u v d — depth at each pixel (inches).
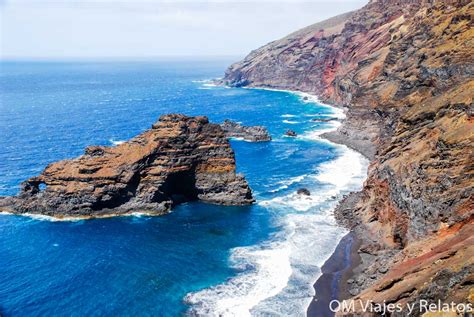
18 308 2260.1
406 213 2529.5
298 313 2213.3
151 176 3599.9
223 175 3818.9
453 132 2517.2
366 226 3083.2
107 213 3501.5
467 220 2015.3
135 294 2394.2
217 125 3905.0
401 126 3358.8
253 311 2231.8
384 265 2301.9
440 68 4104.3
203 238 3097.9
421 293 1507.1
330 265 2677.2
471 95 2760.8
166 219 3444.9
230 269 2657.5
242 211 3597.4
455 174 2279.8
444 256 1711.4
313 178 4466.0
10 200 3604.8
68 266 2689.5
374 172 3324.3
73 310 2252.7
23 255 2827.3
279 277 2559.1
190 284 2493.8
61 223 3346.5
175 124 3782.0
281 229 3233.3
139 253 2866.6
